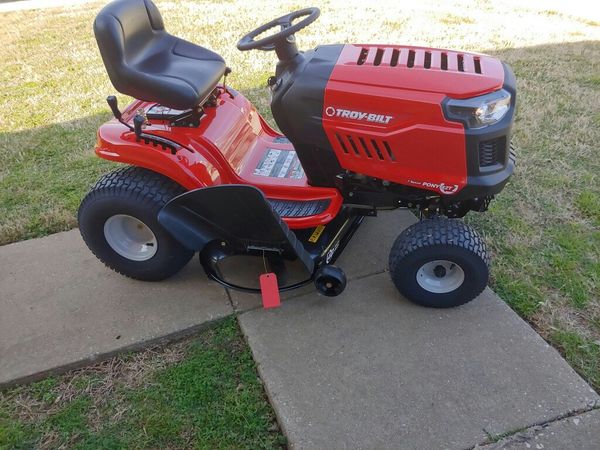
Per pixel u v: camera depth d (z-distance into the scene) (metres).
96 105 5.04
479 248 2.32
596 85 4.98
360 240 2.98
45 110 4.97
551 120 4.28
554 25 6.99
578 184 3.45
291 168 2.76
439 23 7.14
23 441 2.06
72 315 2.59
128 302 2.66
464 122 2.10
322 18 7.57
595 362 2.25
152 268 2.69
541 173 3.57
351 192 2.52
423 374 2.20
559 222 3.12
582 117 4.29
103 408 2.18
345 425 2.02
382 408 2.08
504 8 7.95
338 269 2.44
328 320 2.49
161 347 2.45
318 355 2.31
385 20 7.33
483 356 2.27
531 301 2.55
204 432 2.05
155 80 2.43
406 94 2.14
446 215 2.53
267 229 2.34
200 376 2.28
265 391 2.20
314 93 2.27
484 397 2.10
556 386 2.13
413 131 2.16
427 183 2.28
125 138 2.55
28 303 2.68
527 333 2.37
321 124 2.31
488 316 2.46
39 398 2.24
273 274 2.47
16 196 3.58
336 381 2.19
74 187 3.67
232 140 2.71
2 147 4.25
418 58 2.29
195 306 2.61
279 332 2.44
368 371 2.23
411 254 2.35
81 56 6.56
